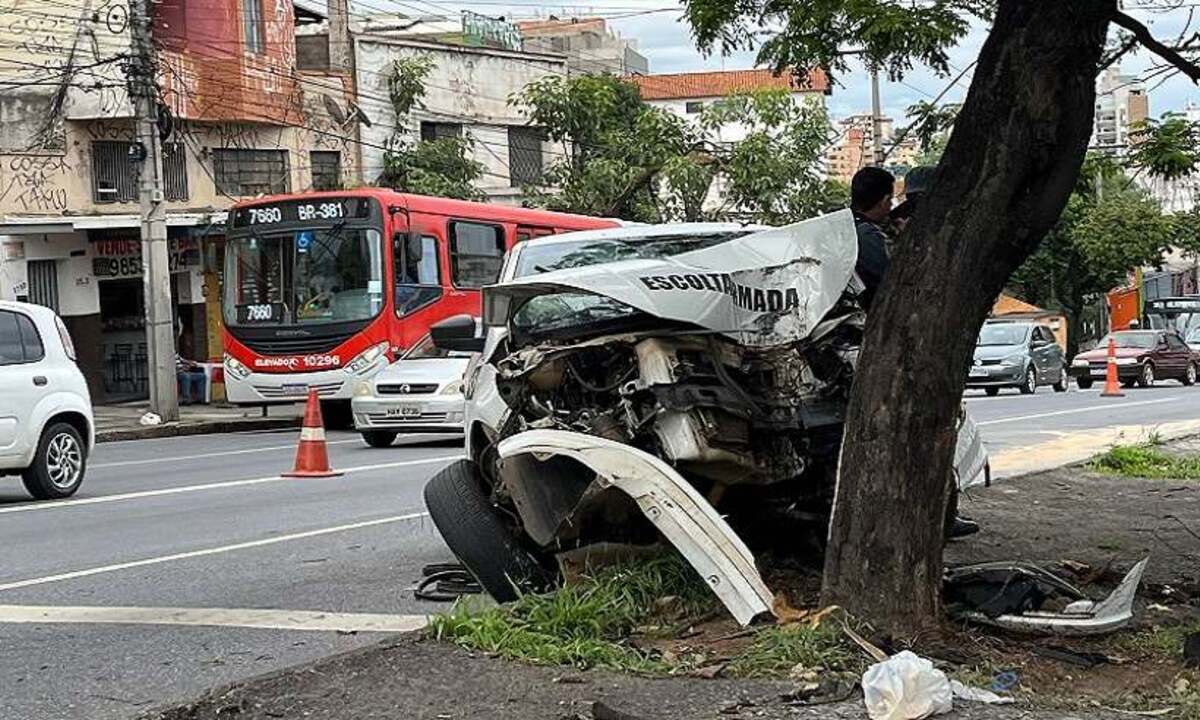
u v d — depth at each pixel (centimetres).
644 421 662
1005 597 637
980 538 902
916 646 569
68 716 576
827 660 552
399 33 4366
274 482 1413
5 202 2545
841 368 711
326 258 2220
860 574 586
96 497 1332
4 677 639
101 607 791
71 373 1360
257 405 2575
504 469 675
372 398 1828
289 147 3114
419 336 2233
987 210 563
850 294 721
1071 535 919
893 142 1234
